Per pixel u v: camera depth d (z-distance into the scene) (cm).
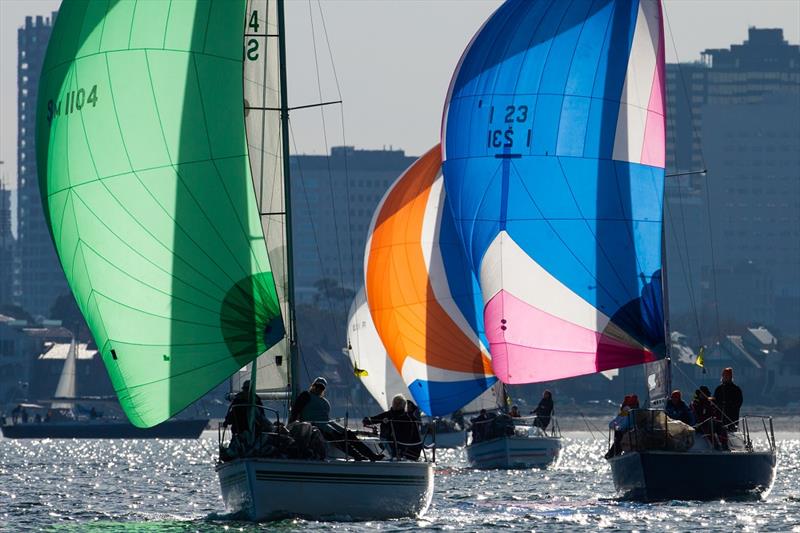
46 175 10369
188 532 9725
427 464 10494
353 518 10088
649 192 13362
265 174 10638
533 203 13638
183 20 10338
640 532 10312
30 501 13775
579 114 13525
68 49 10362
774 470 12106
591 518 11062
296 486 9862
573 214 13462
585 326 13338
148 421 10175
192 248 10162
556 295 13488
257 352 10088
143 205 10188
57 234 10369
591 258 13362
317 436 10012
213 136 10269
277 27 10725
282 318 10169
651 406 13012
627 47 13475
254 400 9988
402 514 10375
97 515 12100
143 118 10225
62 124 10312
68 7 10425
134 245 10175
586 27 13575
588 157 13462
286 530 9638
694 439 11756
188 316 10131
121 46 10294
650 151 13388
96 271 10219
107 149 10219
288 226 10562
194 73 10300
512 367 13700
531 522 10906
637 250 13288
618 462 12050
